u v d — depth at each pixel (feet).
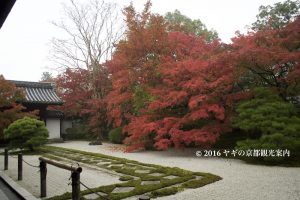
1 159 48.52
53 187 26.91
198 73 42.75
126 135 70.28
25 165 41.29
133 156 46.83
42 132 58.34
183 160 40.55
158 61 53.11
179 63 44.42
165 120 43.45
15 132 55.88
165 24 55.67
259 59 38.09
